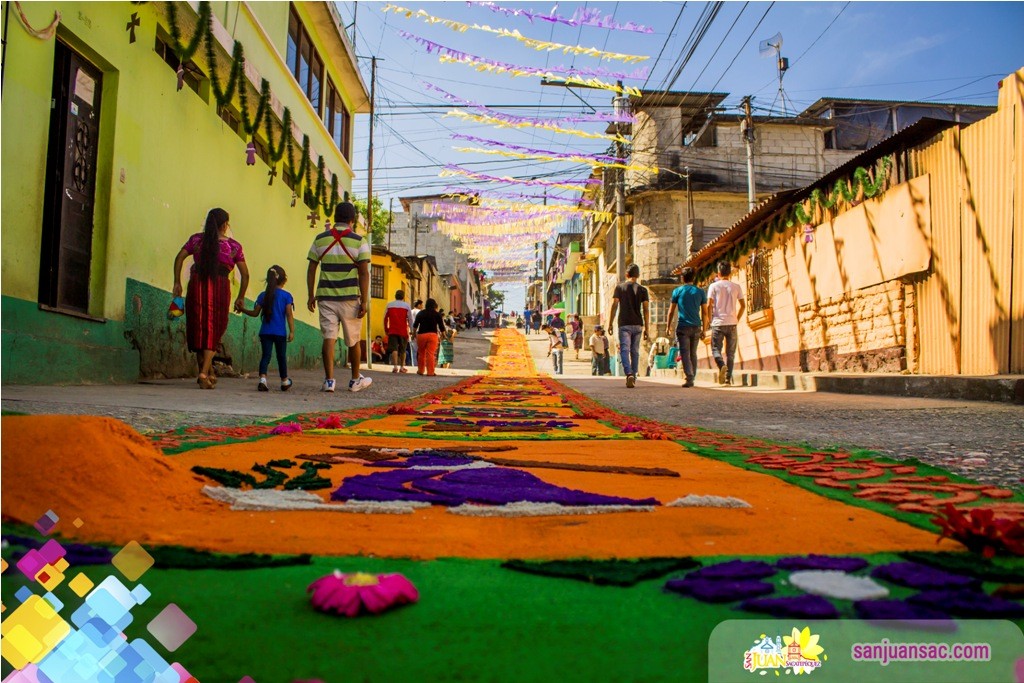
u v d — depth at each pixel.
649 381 13.41
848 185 9.88
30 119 5.57
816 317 11.17
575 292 44.69
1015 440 3.71
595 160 18.86
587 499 2.08
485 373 19.14
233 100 9.78
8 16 5.28
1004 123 6.94
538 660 0.97
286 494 2.06
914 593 1.24
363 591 1.14
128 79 7.17
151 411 4.28
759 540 1.63
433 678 0.91
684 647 1.02
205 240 6.79
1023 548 1.45
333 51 14.84
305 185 13.70
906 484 2.45
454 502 2.04
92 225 6.75
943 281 7.89
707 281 17.06
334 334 7.89
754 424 4.97
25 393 4.71
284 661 0.96
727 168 23.41
